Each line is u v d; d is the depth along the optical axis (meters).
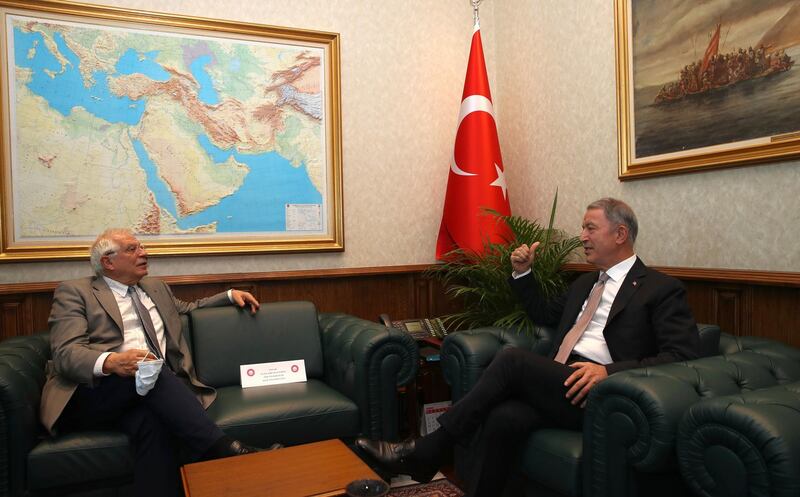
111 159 3.08
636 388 1.62
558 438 1.96
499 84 3.98
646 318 2.17
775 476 1.26
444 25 3.87
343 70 3.57
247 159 3.35
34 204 2.94
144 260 2.59
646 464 1.59
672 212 2.77
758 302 2.38
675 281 2.19
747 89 2.37
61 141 2.98
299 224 3.47
